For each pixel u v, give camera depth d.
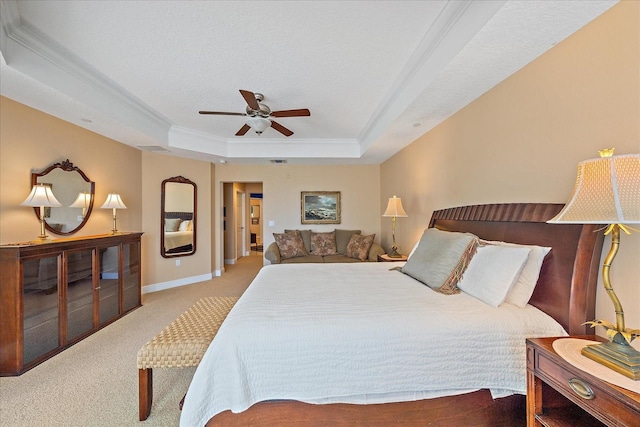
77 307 2.83
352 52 2.21
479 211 2.39
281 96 3.02
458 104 2.60
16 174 2.60
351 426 1.42
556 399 1.28
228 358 1.34
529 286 1.63
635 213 0.96
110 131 3.39
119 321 3.33
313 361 1.37
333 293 1.91
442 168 3.09
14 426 1.69
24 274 2.28
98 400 1.92
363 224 5.86
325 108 3.36
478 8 1.55
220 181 5.72
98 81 2.66
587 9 1.39
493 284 1.70
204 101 3.16
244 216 8.49
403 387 1.40
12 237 2.56
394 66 2.42
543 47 1.71
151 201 4.62
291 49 2.18
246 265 6.87
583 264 1.47
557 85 1.69
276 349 1.36
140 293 3.87
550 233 1.68
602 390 0.95
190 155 4.73
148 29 1.95
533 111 1.87
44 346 2.48
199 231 5.26
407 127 3.26
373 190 5.86
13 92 2.35
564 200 1.66
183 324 2.03
